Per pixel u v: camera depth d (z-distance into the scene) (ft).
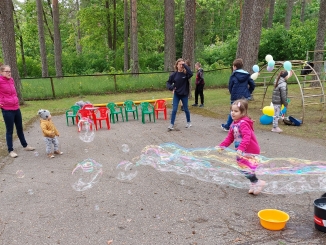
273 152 16.17
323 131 20.79
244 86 19.95
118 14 78.84
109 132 22.11
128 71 67.41
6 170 14.73
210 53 86.99
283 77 20.52
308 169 13.50
